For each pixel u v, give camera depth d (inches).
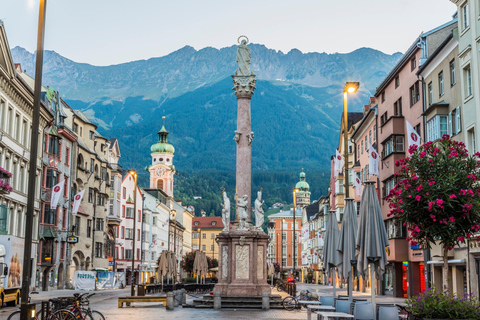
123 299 1438.2
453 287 1485.0
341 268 995.9
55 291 2517.2
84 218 3129.9
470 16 1401.3
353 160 2962.6
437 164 893.8
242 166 1534.2
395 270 2062.0
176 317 1133.7
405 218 889.5
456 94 1524.4
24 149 2175.2
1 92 1900.8
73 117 3112.7
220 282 1476.4
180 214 6476.4
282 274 4771.2
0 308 1327.5
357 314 747.4
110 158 4015.8
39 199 2440.9
